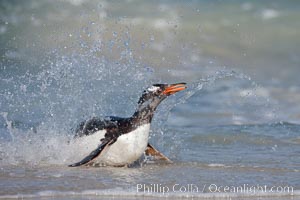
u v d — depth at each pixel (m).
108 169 11.64
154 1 36.00
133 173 11.38
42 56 22.27
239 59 29.45
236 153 13.45
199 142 14.46
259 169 11.98
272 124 16.55
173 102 15.09
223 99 19.78
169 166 12.10
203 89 20.86
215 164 12.34
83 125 12.28
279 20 36.06
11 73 19.66
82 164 11.30
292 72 26.45
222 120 17.06
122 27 26.44
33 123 14.14
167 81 22.00
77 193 9.98
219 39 32.47
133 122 11.48
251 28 34.56
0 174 11.05
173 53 28.00
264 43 32.59
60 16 30.45
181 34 32.16
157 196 9.98
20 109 14.85
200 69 25.08
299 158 13.02
